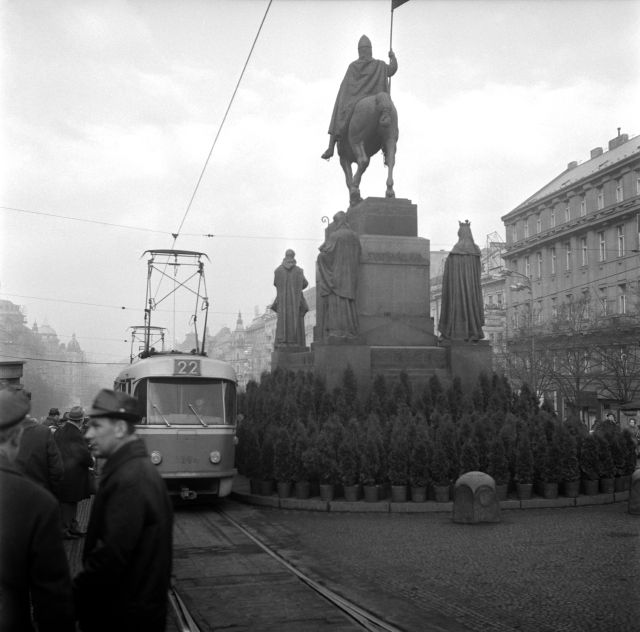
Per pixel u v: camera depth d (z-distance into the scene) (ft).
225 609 23.17
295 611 22.93
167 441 45.83
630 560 29.55
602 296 163.32
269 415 55.42
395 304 60.90
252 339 453.58
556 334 145.79
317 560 30.25
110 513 12.34
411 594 24.89
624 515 41.42
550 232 183.52
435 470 43.93
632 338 131.85
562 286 179.42
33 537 11.17
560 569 28.14
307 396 55.16
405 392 55.26
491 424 46.83
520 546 32.60
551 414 54.65
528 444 45.78
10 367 31.48
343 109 66.74
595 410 145.38
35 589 11.18
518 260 200.54
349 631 20.86
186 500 49.65
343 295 57.47
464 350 59.11
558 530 36.58
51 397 359.05
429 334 61.16
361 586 26.03
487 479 39.52
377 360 58.34
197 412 46.93
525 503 44.55
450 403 55.01
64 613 11.27
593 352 139.23
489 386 57.62
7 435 12.84
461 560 29.94
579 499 45.50
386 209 62.34
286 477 46.11
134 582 12.32
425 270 61.77
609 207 160.45
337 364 56.59
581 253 173.27
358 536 35.58
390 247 61.31
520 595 24.53
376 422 48.06
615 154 181.68
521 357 149.69
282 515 42.88
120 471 12.65
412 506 43.24
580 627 21.13
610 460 47.01
